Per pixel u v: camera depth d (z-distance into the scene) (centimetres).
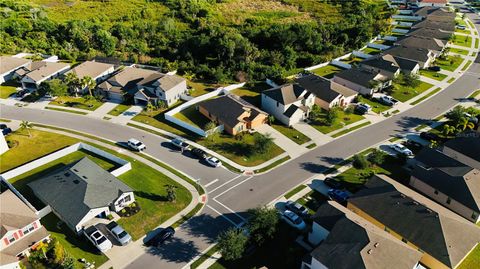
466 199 6031
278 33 12775
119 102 9575
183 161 7438
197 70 11038
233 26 14312
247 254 5500
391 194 5891
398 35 14038
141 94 9338
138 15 14912
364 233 4934
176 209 6291
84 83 9638
